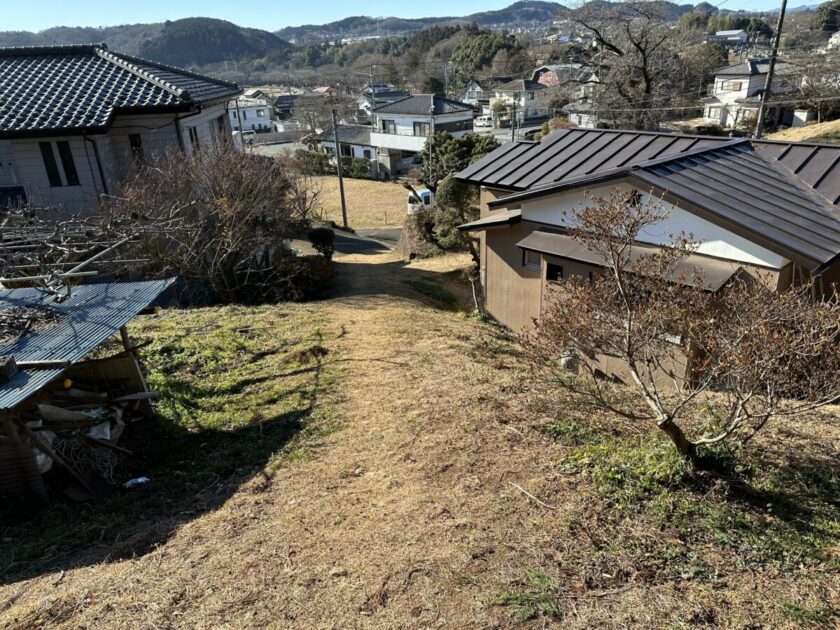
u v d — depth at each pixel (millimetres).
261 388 6766
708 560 3391
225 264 11773
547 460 4648
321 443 5371
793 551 3449
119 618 3184
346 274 15867
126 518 4348
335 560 3621
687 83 35906
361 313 10523
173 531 4102
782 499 4016
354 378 6953
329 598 3275
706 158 7934
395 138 42375
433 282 15148
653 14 25203
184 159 11898
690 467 4176
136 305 5469
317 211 30297
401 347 8203
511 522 3859
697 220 6586
